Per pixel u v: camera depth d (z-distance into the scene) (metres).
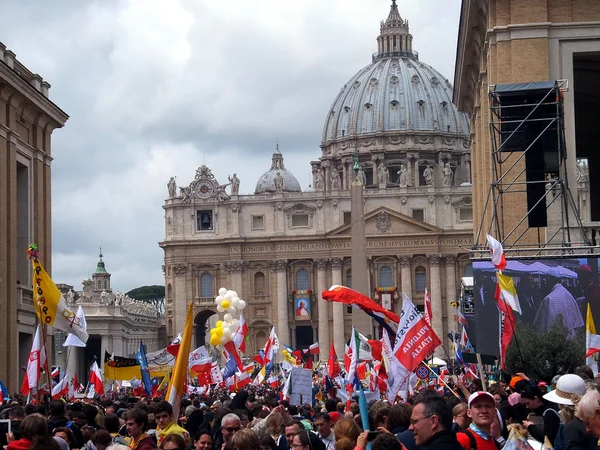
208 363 40.91
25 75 62.06
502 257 29.23
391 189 175.12
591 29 50.53
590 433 13.41
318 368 102.94
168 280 179.00
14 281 57.97
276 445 17.72
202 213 178.75
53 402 21.47
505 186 51.28
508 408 19.34
